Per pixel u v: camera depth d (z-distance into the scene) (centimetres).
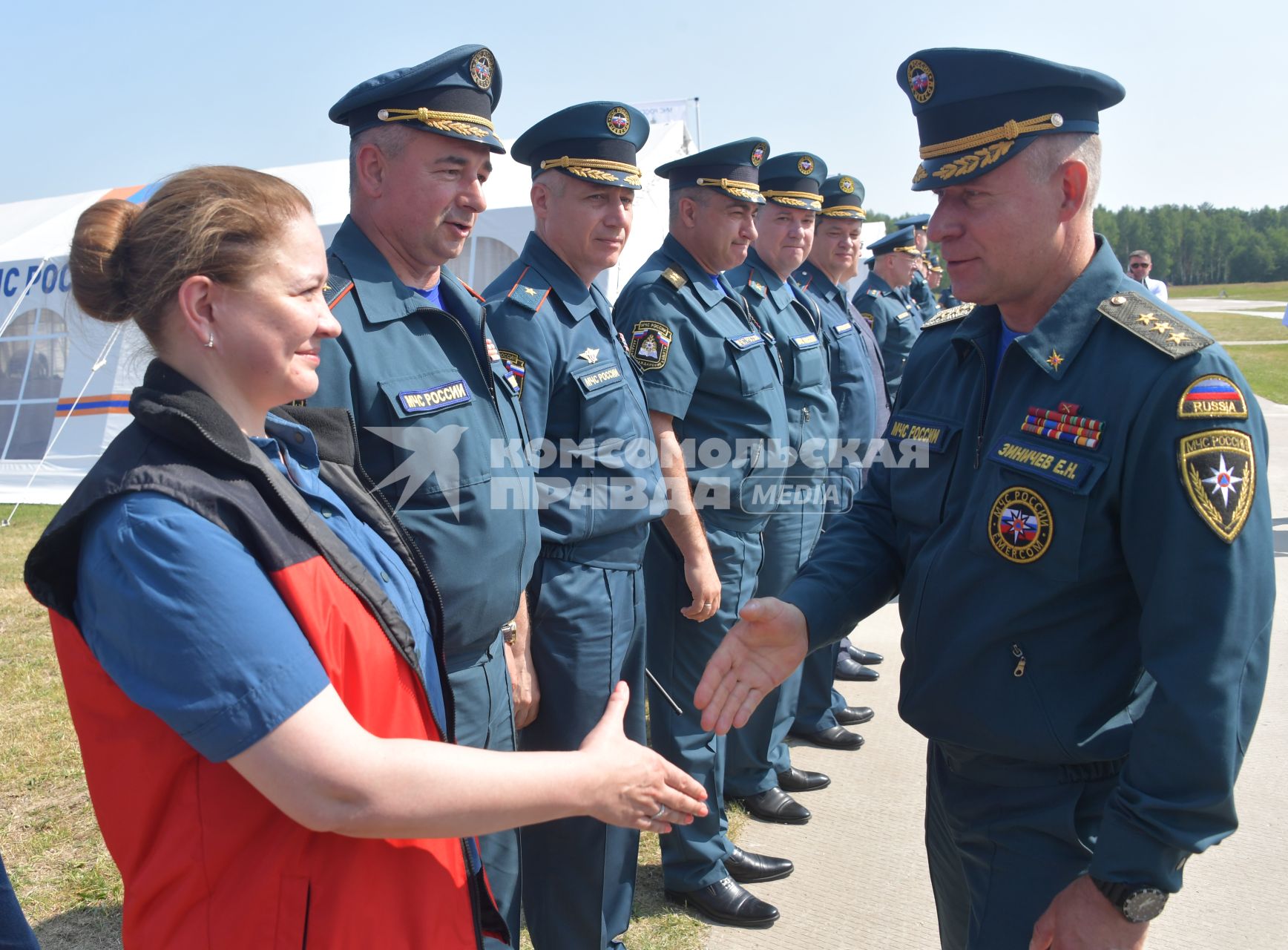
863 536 199
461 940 132
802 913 292
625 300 316
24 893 282
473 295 219
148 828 112
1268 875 304
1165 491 141
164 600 101
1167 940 274
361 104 196
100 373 852
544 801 116
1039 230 159
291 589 111
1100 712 156
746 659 181
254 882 112
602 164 257
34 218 1030
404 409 186
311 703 104
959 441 179
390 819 106
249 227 111
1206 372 143
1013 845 164
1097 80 154
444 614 188
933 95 162
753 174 318
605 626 246
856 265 520
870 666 508
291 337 117
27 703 414
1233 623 135
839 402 470
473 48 202
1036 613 156
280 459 131
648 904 300
